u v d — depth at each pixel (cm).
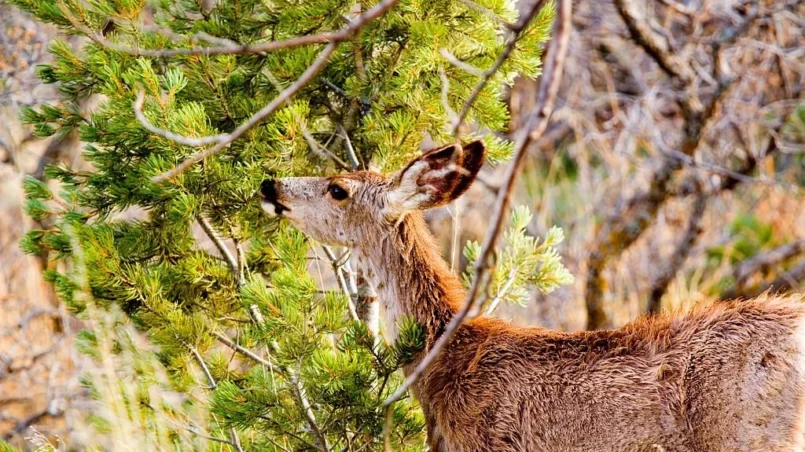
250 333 1041
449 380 970
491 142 1117
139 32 1057
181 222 1017
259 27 1077
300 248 986
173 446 1066
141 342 1117
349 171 1134
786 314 869
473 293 661
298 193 1030
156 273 1024
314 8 1041
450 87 1067
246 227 1079
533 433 934
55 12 1049
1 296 1467
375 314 1128
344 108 1132
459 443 966
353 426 1007
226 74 1046
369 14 682
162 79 1015
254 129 1041
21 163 1502
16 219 1516
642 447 895
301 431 1009
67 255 1067
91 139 1023
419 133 1066
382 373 974
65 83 1085
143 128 991
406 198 985
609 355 920
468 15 1062
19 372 1434
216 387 1010
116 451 1023
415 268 1008
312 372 942
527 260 1106
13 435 1374
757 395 855
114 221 1118
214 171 1021
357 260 1037
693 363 882
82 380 1085
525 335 965
